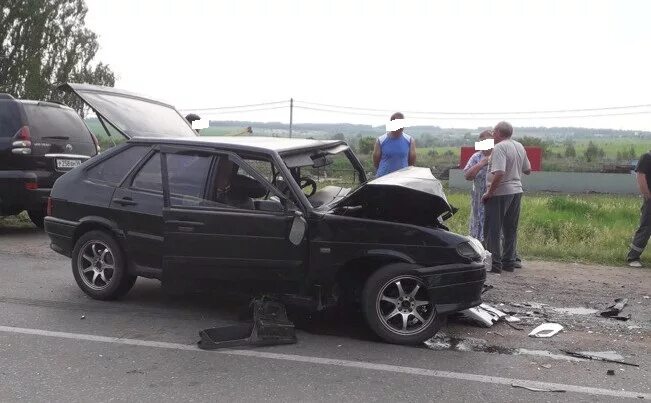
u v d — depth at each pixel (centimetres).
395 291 554
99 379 461
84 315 610
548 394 452
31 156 977
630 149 6166
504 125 815
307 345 543
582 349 554
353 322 608
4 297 666
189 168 599
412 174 614
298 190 562
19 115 979
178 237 582
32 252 905
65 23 2675
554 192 3722
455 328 604
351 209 567
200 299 671
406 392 449
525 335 589
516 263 873
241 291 583
